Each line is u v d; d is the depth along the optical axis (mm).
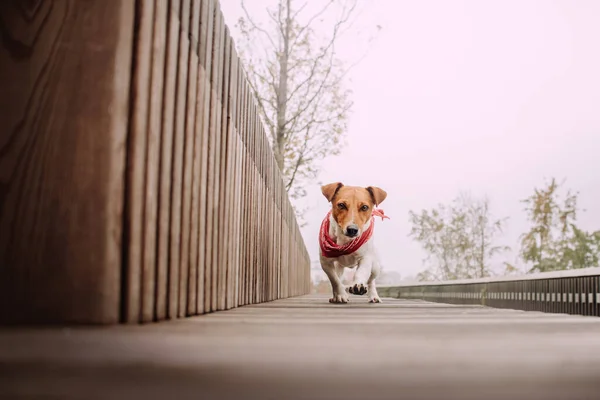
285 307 4371
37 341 1401
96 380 942
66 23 1898
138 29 1990
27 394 837
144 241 2027
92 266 1806
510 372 1088
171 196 2393
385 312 3719
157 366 1075
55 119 1854
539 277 6797
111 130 1857
